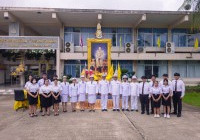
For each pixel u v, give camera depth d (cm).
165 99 1058
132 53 2645
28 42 2445
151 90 1087
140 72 2816
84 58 2572
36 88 1095
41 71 2814
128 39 2898
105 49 1609
